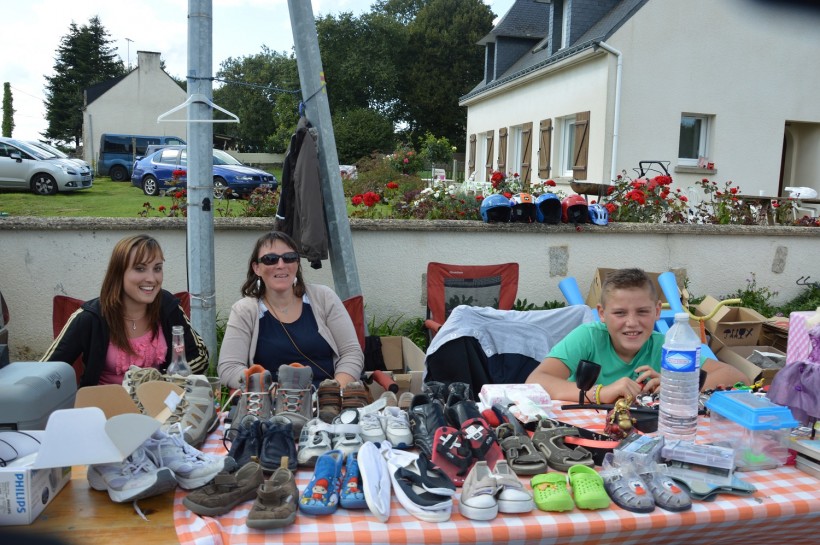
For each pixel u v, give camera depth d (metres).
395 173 16.97
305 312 3.35
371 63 40.88
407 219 5.97
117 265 2.93
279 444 1.98
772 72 11.21
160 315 3.10
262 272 3.21
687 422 2.12
